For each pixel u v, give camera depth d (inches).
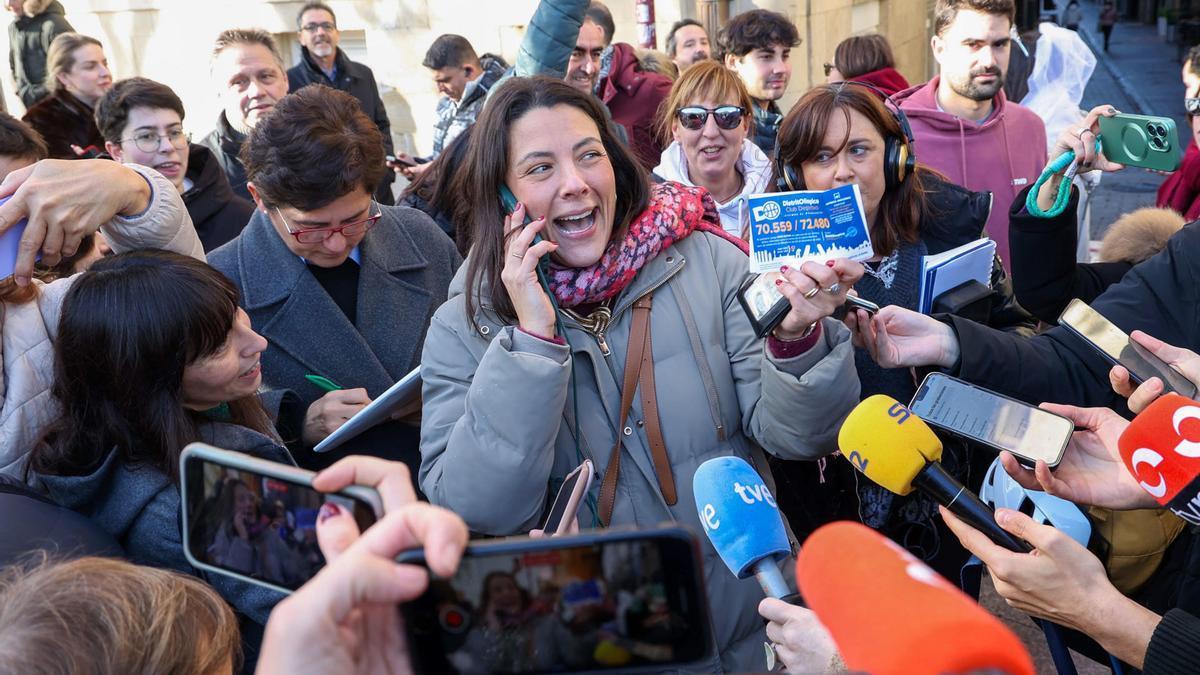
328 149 99.1
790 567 77.4
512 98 82.0
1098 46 1153.4
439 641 35.4
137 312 74.3
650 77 219.0
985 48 159.9
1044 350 87.5
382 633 35.2
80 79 213.8
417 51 352.2
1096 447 68.7
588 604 35.3
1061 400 85.8
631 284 83.5
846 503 104.5
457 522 33.4
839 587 27.1
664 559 34.9
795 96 346.0
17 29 326.0
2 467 80.0
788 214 74.4
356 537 38.8
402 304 113.7
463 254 121.5
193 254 93.3
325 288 113.1
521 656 35.6
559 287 81.3
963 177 164.9
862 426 66.0
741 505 67.4
